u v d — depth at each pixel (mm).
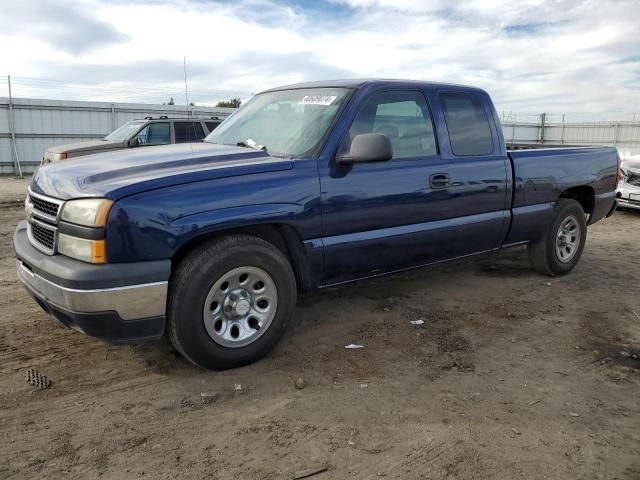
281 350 3910
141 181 3158
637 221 9820
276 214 3531
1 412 3027
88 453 2684
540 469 2623
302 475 2543
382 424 2984
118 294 3031
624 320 4656
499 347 4051
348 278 4109
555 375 3617
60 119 22188
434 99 4574
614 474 2604
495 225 4980
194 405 3150
